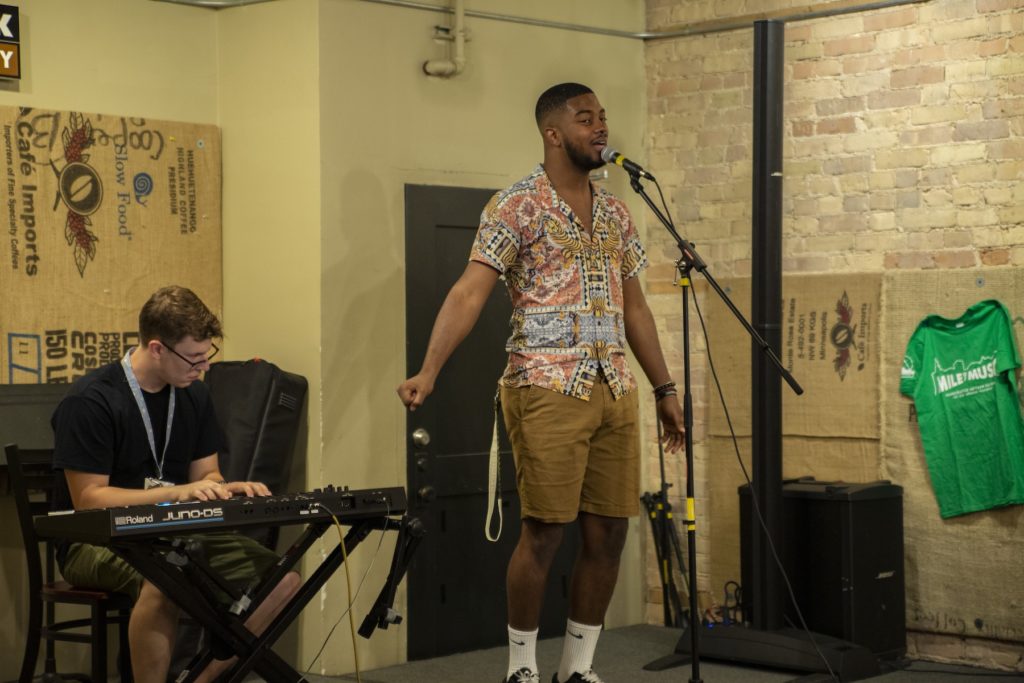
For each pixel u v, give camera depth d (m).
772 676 4.57
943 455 4.84
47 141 4.41
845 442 5.05
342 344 4.59
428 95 4.84
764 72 4.73
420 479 4.79
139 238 4.61
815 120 5.14
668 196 5.50
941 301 4.86
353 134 4.62
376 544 4.67
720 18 5.34
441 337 3.73
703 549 5.42
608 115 5.42
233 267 4.78
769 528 4.73
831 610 4.73
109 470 3.41
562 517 3.75
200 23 4.76
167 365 3.44
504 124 5.07
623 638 5.22
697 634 3.81
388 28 4.72
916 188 4.91
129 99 4.61
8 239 4.34
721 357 5.33
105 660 3.61
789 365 5.16
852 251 5.07
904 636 4.87
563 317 3.78
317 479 4.52
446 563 4.88
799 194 5.18
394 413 4.73
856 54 5.04
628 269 4.05
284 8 4.60
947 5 4.83
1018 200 4.70
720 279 5.35
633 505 3.93
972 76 4.79
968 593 4.81
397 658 4.75
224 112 4.79
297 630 4.59
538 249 3.81
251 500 3.10
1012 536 4.73
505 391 3.88
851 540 4.67
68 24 4.47
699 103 5.41
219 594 3.40
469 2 4.96
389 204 4.72
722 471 5.36
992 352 4.75
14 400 4.16
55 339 4.43
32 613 3.71
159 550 3.35
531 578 3.83
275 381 4.41
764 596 4.73
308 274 4.55
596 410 3.79
